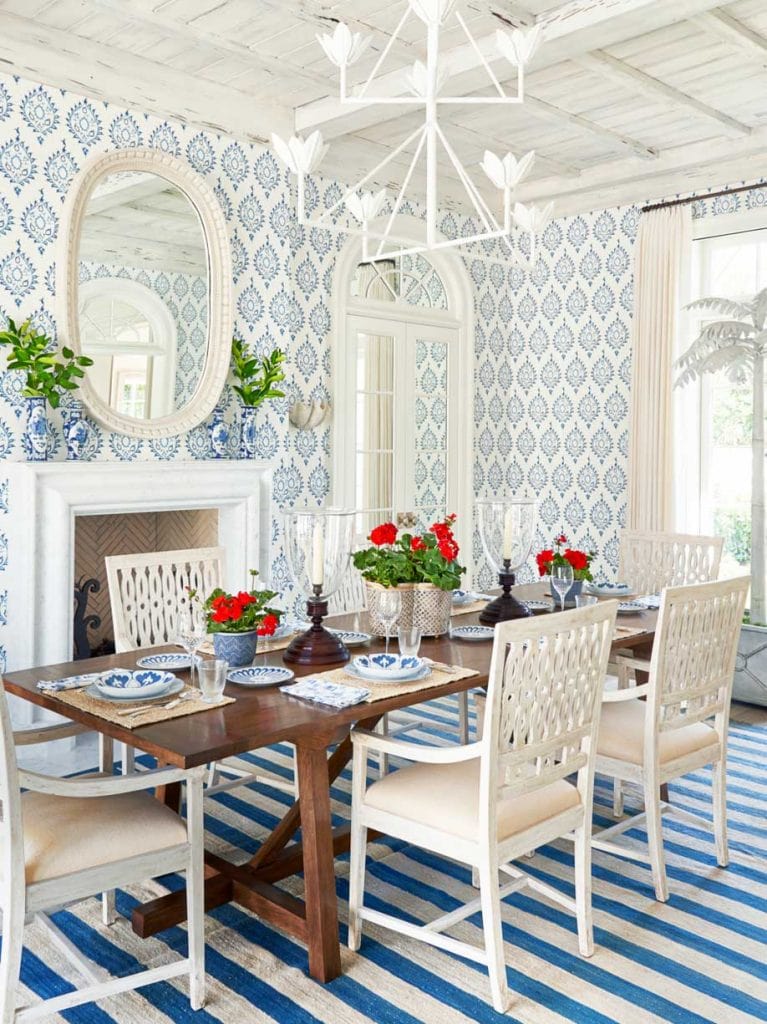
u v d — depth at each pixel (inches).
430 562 120.6
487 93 171.5
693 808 138.5
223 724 85.0
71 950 87.6
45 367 155.9
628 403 231.0
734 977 93.0
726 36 145.0
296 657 109.0
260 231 191.8
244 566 189.8
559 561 140.9
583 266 239.1
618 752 111.8
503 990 86.4
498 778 86.5
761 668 189.8
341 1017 85.8
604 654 98.0
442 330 242.7
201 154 179.9
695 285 221.3
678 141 201.9
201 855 87.4
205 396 182.9
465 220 245.8
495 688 84.2
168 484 175.0
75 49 157.9
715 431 221.0
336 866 119.0
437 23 101.3
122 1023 85.0
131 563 131.3
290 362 205.8
